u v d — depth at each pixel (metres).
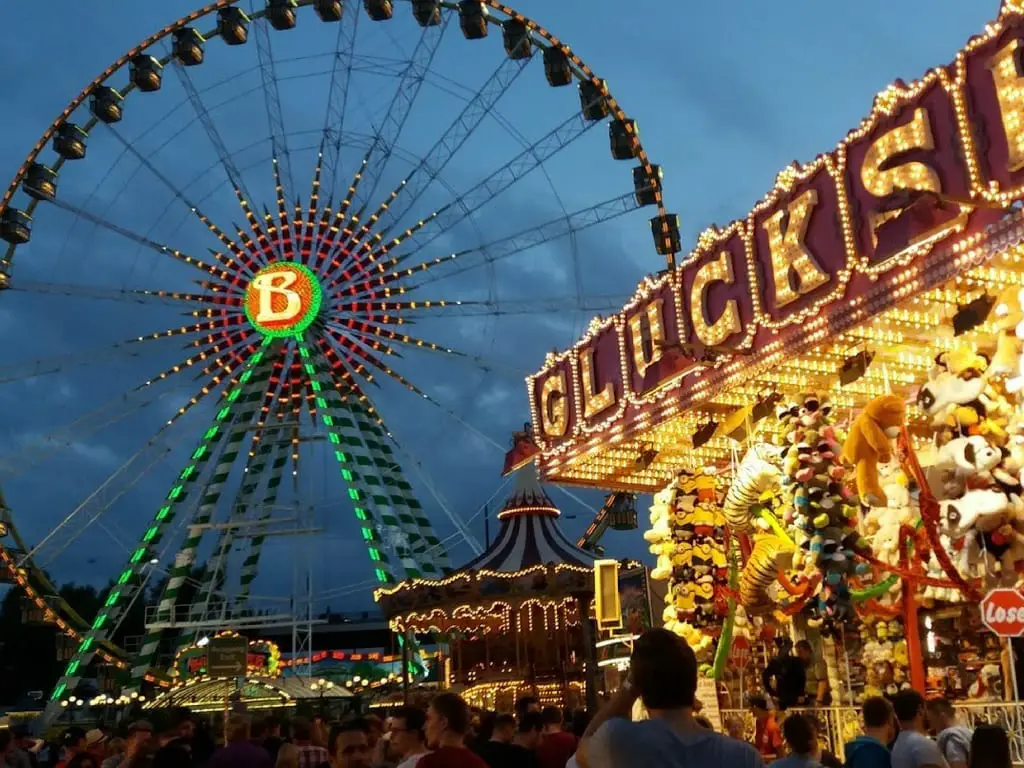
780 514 14.66
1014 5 9.95
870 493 12.32
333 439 41.22
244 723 9.83
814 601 13.34
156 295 42.25
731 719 15.93
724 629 15.93
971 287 11.62
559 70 36.28
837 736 13.03
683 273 15.16
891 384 14.84
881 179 11.45
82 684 58.66
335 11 35.75
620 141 35.69
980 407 11.79
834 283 12.25
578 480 19.14
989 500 11.55
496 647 32.69
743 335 13.84
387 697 35.53
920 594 13.65
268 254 42.78
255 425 41.72
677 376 15.04
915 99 11.11
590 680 13.42
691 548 16.14
